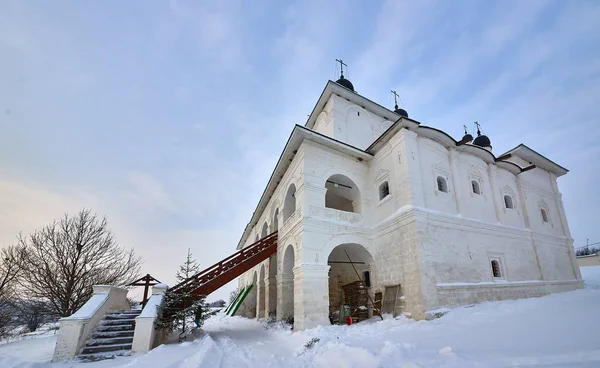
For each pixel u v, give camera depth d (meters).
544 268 18.95
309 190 15.77
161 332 11.18
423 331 9.77
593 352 4.91
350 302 16.69
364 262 17.25
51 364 8.00
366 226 16.83
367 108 23.34
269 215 24.42
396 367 5.96
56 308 18.69
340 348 8.26
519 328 7.97
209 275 15.96
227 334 15.13
